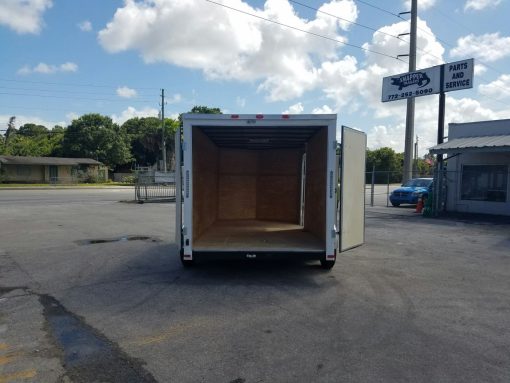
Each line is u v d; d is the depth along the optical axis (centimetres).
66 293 634
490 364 409
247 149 1245
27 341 458
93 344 451
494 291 661
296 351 434
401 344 454
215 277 733
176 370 393
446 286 688
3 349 438
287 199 1216
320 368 397
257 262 852
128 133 7781
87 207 2125
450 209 2000
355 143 769
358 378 379
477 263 862
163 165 5919
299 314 547
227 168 1235
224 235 908
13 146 6975
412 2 2536
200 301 599
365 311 561
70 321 518
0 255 912
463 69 1958
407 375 385
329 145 720
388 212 1970
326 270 789
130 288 663
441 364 408
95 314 544
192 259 736
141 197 2569
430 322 522
